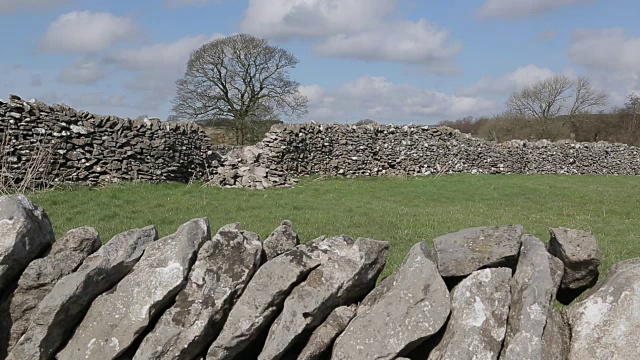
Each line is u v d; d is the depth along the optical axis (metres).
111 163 16.44
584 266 4.30
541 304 3.85
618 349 3.68
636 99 56.53
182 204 13.03
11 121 14.31
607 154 37.59
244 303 3.95
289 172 22.12
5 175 13.84
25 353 3.76
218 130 38.19
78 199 13.05
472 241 4.28
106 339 3.79
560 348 3.79
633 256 9.05
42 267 4.03
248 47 36.62
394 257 8.16
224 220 11.09
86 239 4.25
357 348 3.79
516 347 3.70
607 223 13.78
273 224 10.68
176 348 3.76
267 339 3.95
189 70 37.22
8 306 3.98
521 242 4.30
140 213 11.69
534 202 18.16
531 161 33.56
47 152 14.82
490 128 54.66
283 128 22.44
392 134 27.02
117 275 4.07
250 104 37.59
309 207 13.50
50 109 15.30
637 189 24.20
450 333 3.83
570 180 28.83
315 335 4.02
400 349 3.76
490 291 3.95
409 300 3.91
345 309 4.17
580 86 56.22
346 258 4.23
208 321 3.84
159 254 4.00
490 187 21.86
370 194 18.02
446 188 20.95
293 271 4.07
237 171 18.72
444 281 4.25
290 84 38.56
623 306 3.75
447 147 29.19
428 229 10.80
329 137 24.39
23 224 4.01
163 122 18.41
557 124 54.84
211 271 3.99
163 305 3.90
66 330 3.91
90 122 16.16
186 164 19.17
